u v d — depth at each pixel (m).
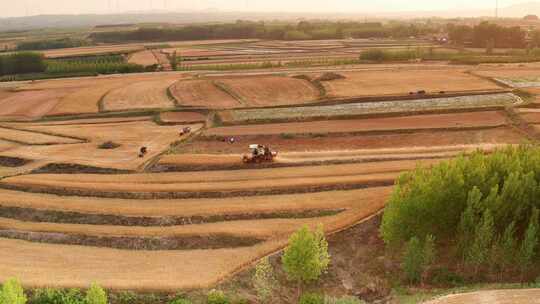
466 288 44.25
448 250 50.75
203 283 45.53
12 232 56.50
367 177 68.50
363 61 184.88
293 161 78.06
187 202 63.69
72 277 46.59
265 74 155.00
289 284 46.53
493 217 46.69
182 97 126.88
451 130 92.38
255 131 95.88
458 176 47.84
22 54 186.25
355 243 52.97
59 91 141.88
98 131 101.56
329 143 87.81
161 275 47.12
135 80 154.50
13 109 123.81
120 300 43.47
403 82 134.25
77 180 72.50
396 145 85.44
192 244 53.34
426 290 45.09
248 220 58.50
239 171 74.50
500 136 88.69
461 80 134.75
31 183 70.69
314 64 178.12
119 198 65.88
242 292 44.88
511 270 47.56
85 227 57.22
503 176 50.09
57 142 95.00
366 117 102.88
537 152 52.22
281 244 52.09
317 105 114.50
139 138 95.62
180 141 91.94
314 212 59.50
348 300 42.69
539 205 47.41
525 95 116.06
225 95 127.94
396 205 48.53
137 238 54.53
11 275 46.88
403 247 51.16
